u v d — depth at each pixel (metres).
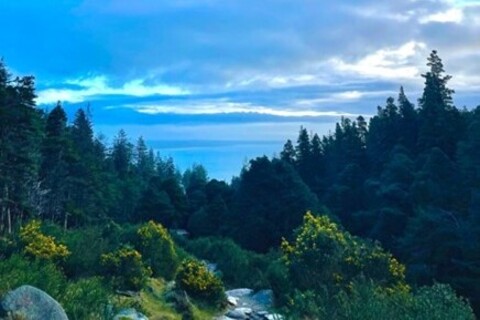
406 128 62.75
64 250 18.05
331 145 78.69
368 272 17.98
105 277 17.89
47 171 50.03
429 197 42.28
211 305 20.47
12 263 12.56
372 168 63.81
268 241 50.34
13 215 41.47
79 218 51.53
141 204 63.94
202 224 58.44
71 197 53.25
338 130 75.69
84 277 17.52
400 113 64.69
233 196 61.62
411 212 45.06
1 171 37.78
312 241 19.50
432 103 56.69
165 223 62.91
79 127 86.25
